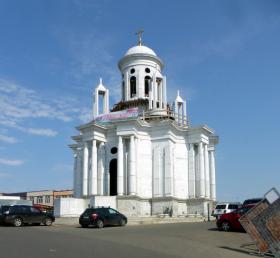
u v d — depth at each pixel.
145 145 49.88
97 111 54.38
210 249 20.80
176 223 38.09
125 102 55.56
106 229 30.95
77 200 44.50
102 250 18.02
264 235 19.72
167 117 51.84
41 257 15.30
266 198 19.98
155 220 39.31
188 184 50.19
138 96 56.09
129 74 57.41
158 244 21.58
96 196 44.84
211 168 56.31
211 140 56.94
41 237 22.31
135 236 25.17
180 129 50.97
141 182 48.62
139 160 49.16
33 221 33.62
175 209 47.56
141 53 57.03
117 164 48.34
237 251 20.92
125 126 48.62
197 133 50.69
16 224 32.69
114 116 52.41
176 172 49.75
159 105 54.97
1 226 32.66
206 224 36.00
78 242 20.58
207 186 50.41
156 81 55.09
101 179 49.75
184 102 55.72
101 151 50.53
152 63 57.62
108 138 50.78
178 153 50.59
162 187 48.38
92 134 49.53
